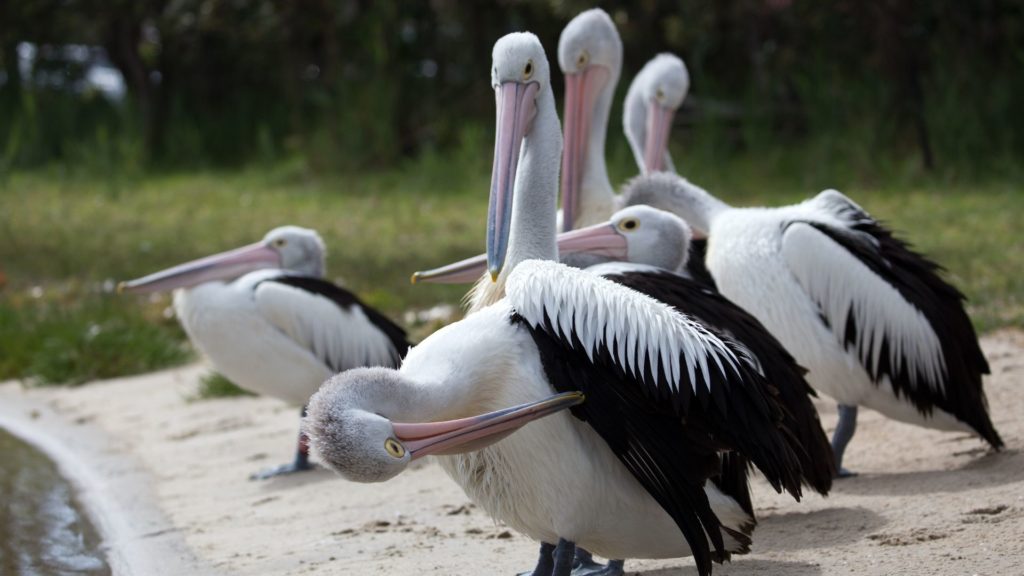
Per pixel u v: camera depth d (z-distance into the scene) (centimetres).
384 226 2723
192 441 1280
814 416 817
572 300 673
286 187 3488
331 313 1211
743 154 3241
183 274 1270
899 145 2973
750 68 3444
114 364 1662
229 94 4419
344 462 607
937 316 975
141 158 3972
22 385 1634
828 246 981
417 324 1703
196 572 852
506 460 680
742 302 1015
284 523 952
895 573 685
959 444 1004
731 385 672
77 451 1268
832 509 852
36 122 4119
